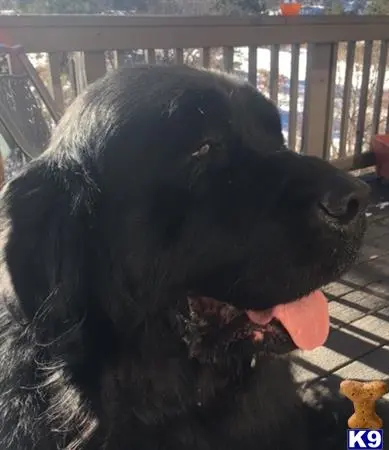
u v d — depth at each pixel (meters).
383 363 0.66
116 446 0.42
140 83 0.43
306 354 0.67
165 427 0.43
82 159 0.42
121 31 0.86
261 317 0.43
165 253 0.42
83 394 0.41
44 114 0.78
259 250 0.41
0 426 0.42
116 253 0.41
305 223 0.39
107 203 0.41
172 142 0.41
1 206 0.40
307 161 0.42
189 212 0.42
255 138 0.44
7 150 0.68
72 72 0.90
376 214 1.14
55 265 0.39
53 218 0.40
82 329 0.40
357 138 1.32
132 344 0.41
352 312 0.77
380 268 0.90
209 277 0.43
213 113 0.42
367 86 1.29
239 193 0.41
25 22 0.77
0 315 0.44
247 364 0.45
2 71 0.73
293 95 1.16
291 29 1.08
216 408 0.44
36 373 0.41
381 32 1.25
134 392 0.42
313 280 0.40
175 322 0.42
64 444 0.41
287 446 0.48
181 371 0.43
